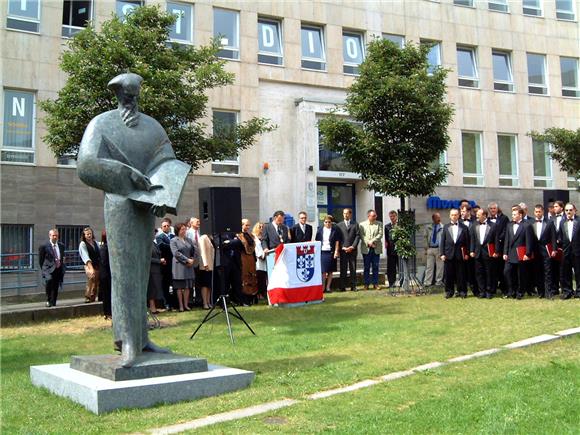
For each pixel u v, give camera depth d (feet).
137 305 22.89
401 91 54.80
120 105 23.80
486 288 50.16
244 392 22.57
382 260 81.87
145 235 23.36
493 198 101.50
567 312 38.86
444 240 51.11
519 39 106.32
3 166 69.62
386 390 22.36
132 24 45.98
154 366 22.44
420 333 34.14
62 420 19.56
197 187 80.02
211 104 82.12
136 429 18.51
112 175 22.48
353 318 41.22
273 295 50.39
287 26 88.28
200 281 48.83
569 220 46.70
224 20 84.69
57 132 43.37
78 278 70.13
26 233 70.90
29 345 35.65
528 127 105.50
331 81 90.43
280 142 86.53
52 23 73.41
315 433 17.79
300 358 28.60
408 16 97.45
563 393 21.25
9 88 71.41
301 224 56.13
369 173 56.65
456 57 100.94
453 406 20.08
